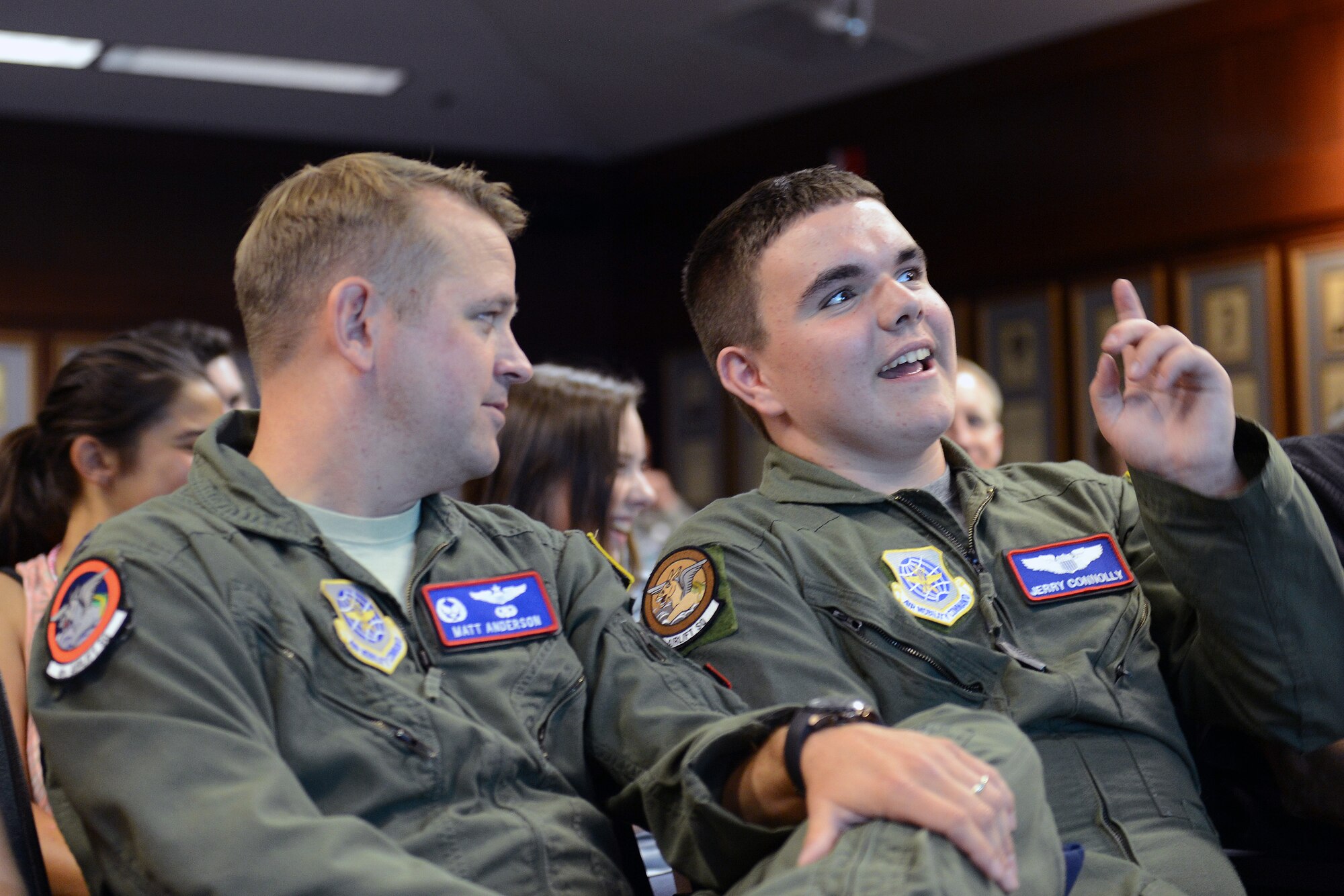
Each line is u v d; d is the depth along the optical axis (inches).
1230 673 63.2
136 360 87.2
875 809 44.3
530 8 217.6
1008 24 209.8
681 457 262.5
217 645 48.4
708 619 63.8
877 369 68.4
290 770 46.5
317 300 54.7
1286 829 66.3
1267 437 60.6
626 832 57.1
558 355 269.1
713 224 75.8
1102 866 55.3
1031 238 213.3
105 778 44.8
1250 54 191.8
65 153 234.8
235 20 210.5
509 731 53.5
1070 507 70.9
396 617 53.6
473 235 56.6
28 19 202.8
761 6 206.2
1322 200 183.3
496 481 94.6
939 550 67.1
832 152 237.3
